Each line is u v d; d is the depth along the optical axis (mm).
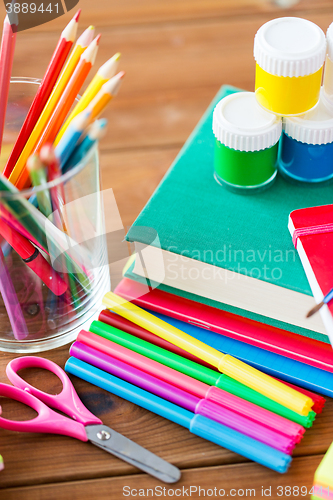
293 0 970
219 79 876
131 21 971
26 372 493
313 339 479
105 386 469
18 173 432
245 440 422
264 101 495
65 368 482
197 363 481
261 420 431
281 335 484
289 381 468
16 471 434
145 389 467
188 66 898
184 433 450
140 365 474
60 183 384
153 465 419
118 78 366
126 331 504
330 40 476
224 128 496
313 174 530
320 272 448
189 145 597
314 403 443
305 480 421
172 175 565
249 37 935
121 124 822
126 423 457
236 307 499
